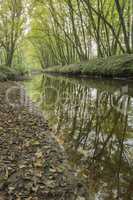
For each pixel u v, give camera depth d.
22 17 32.94
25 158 4.70
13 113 8.88
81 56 32.06
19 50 54.16
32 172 4.13
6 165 4.32
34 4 31.36
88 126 7.20
